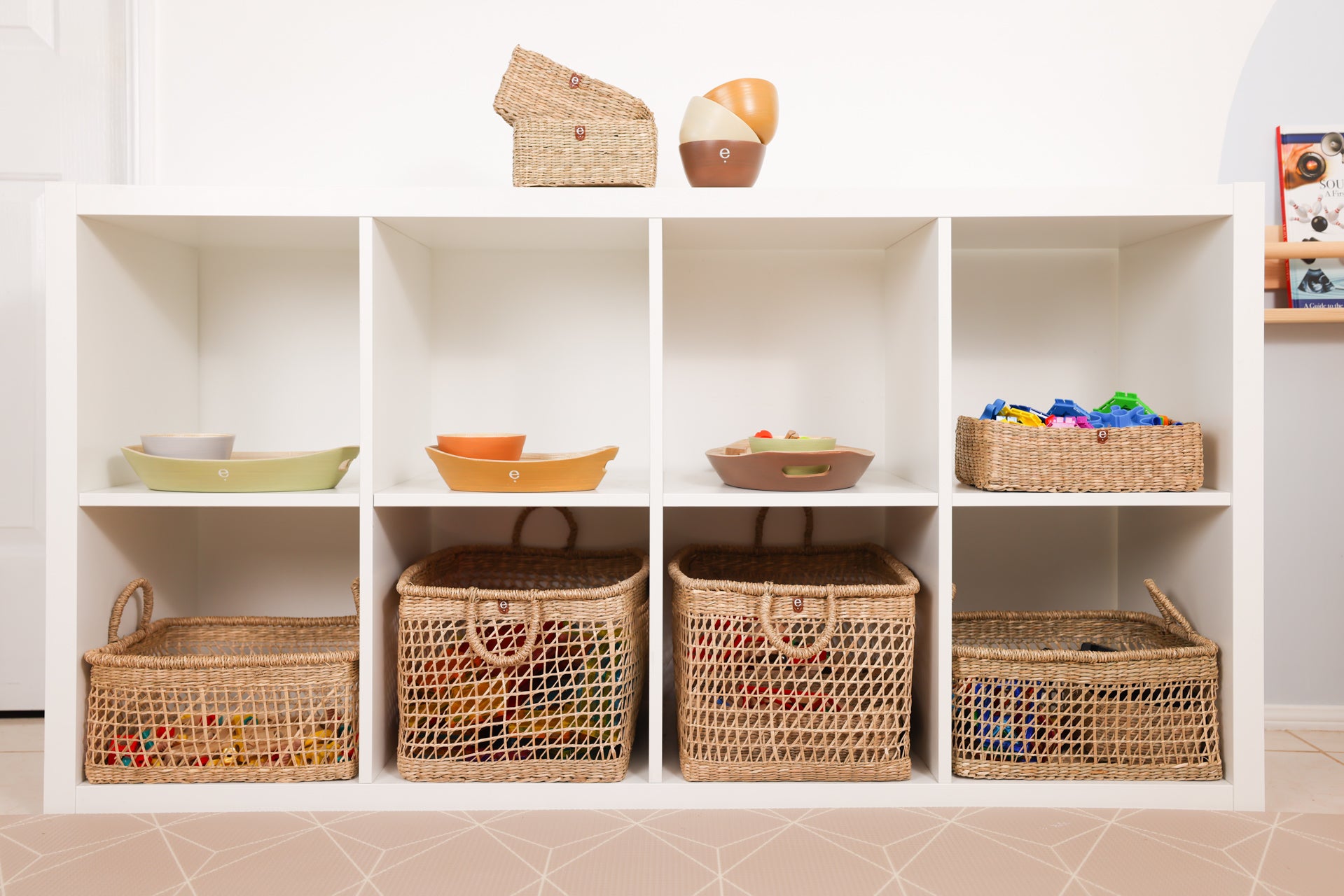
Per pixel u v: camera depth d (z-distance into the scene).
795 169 1.61
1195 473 1.28
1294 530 1.62
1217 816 1.23
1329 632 1.61
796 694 1.25
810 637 1.33
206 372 1.60
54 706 1.23
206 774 1.24
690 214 1.26
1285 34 1.60
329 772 1.25
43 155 1.59
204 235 1.43
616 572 1.57
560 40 1.60
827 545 1.59
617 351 1.61
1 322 1.61
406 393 1.44
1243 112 1.60
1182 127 1.60
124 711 1.24
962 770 1.27
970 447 1.37
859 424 1.62
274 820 1.20
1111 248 1.60
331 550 1.63
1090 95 1.61
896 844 1.13
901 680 1.27
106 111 1.58
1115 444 1.28
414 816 1.22
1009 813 1.23
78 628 1.24
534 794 1.25
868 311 1.61
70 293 1.23
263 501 1.26
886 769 1.26
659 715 1.25
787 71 1.61
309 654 1.26
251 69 1.59
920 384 1.37
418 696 1.27
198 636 1.47
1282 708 1.62
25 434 1.62
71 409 1.23
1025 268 1.61
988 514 1.64
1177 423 1.36
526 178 1.30
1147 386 1.51
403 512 1.42
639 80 1.60
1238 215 1.24
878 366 1.61
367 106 1.59
